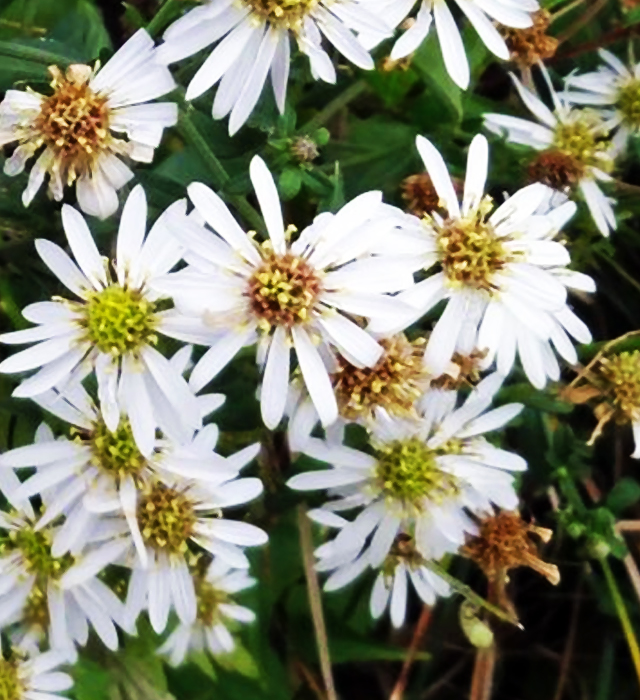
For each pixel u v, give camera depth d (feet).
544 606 1.02
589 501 0.99
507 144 0.94
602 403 0.92
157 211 0.84
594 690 1.00
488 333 0.82
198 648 0.90
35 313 0.79
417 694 0.98
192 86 0.81
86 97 0.80
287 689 0.93
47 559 0.84
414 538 0.87
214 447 0.83
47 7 0.92
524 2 0.86
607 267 1.01
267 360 0.78
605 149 0.95
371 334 0.79
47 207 0.86
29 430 0.86
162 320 0.79
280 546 0.92
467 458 0.87
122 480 0.81
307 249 0.79
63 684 0.85
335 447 0.84
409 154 0.93
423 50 0.90
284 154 0.82
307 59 0.89
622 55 1.00
